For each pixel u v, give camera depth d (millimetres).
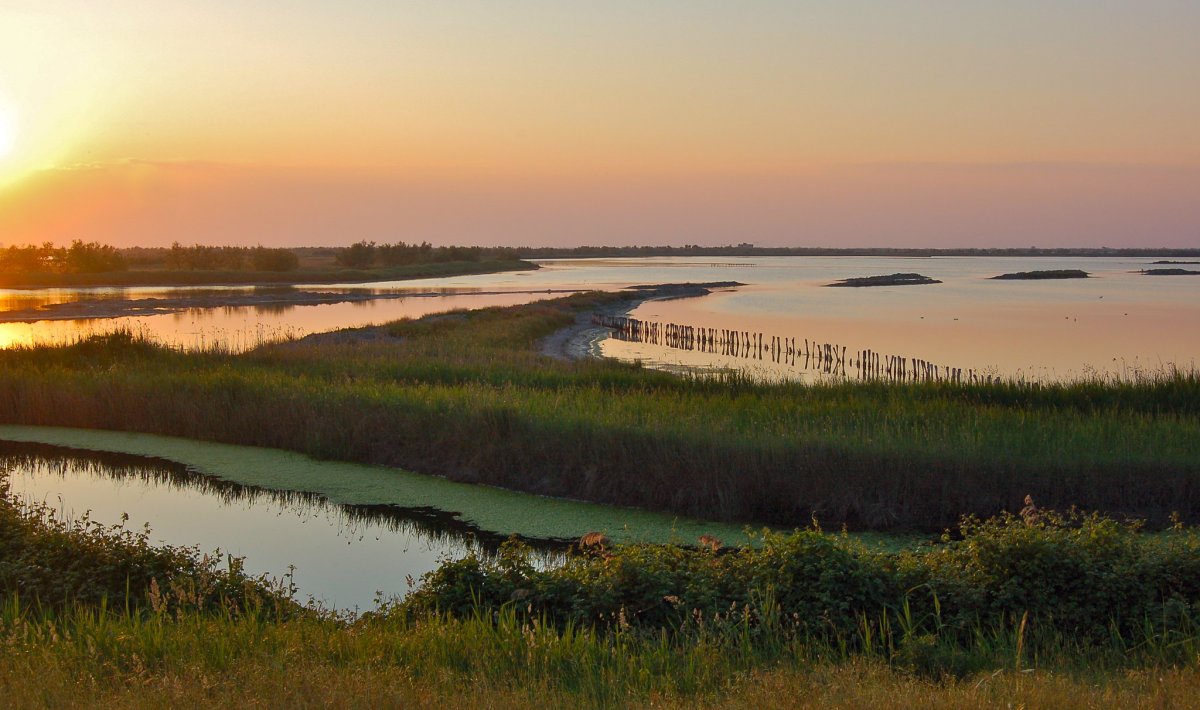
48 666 7273
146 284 112500
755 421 18688
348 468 20125
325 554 14828
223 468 20188
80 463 20844
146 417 23656
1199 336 53938
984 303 86875
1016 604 9195
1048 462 16062
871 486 16141
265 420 22281
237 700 6637
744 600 9281
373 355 31750
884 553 10453
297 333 50875
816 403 20438
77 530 12148
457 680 7441
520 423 19203
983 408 19844
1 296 86500
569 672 7793
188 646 8164
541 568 14000
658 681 7465
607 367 31484
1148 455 16297
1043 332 57156
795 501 16297
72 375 26516
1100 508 15734
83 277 110312
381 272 138750
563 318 61031
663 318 69812
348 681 7059
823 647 8422
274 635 8602
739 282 138125
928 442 16859
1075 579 9312
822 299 94562
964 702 6578
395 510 17266
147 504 17797
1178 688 7020
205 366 28516
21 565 10758
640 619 9438
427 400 21453
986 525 10633
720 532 15812
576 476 18109
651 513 16859
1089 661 8281
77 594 10367
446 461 19641
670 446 17391
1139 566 9336
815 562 9453
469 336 42812
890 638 8578
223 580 10844
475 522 16484
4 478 15961
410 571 13945
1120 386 22516
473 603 9766
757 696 6871
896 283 131875
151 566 11086
